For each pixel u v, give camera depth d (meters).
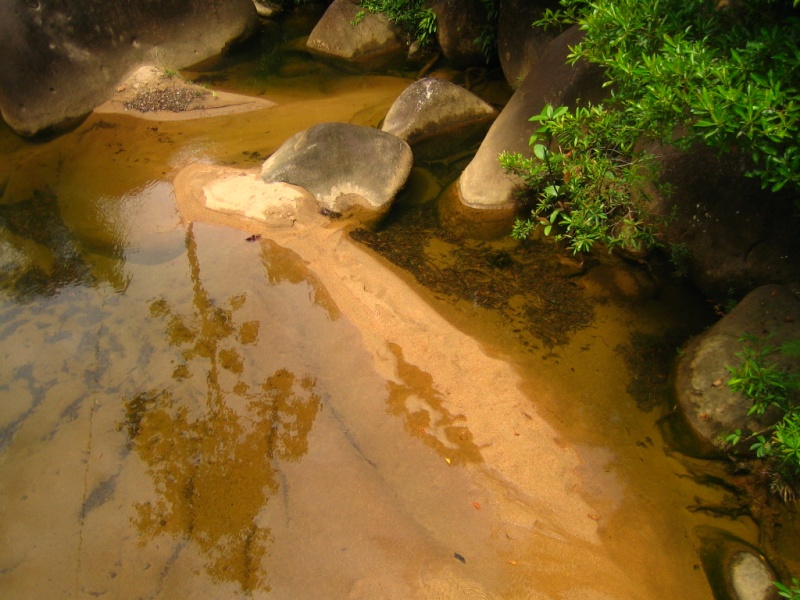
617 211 4.66
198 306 4.55
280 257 4.89
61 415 3.94
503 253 4.80
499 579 3.03
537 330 4.18
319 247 4.95
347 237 5.02
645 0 3.57
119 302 4.66
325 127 5.54
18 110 6.61
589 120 4.43
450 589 3.01
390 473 3.48
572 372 3.91
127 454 3.70
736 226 4.07
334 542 3.22
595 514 3.24
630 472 3.39
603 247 4.71
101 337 4.41
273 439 3.69
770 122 2.84
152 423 3.84
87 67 7.07
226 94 7.30
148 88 7.28
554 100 5.08
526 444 3.55
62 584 3.17
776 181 3.09
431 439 3.62
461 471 3.46
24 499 3.54
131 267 4.95
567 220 4.39
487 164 5.26
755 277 4.04
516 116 5.26
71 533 3.37
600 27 3.78
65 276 4.94
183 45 7.96
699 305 4.23
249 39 8.68
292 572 3.12
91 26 7.10
